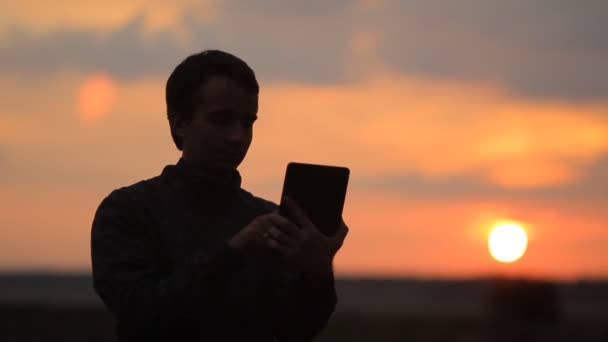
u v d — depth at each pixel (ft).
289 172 20.88
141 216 21.17
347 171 21.08
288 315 21.20
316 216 20.85
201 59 21.07
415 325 253.03
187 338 20.33
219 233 21.30
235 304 20.81
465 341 190.08
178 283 19.61
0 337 191.72
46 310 300.40
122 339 20.62
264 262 21.36
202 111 20.79
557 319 205.87
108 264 20.77
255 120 21.20
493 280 206.28
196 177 21.29
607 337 188.55
